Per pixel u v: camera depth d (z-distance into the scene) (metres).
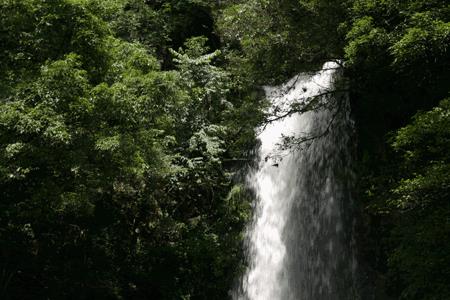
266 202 19.09
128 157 11.44
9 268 15.27
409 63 11.47
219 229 18.41
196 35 23.28
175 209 18.95
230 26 16.39
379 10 11.96
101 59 12.05
